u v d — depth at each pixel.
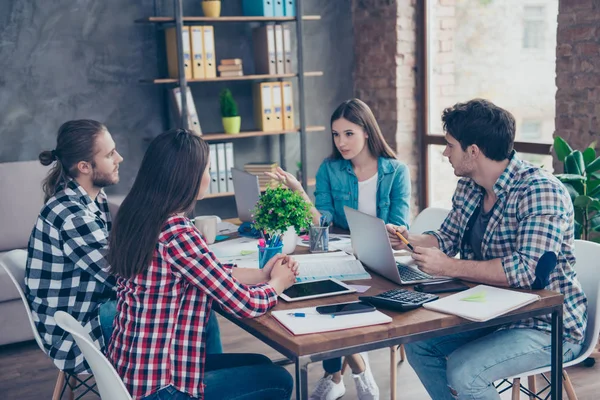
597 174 3.34
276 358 3.56
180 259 1.85
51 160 2.48
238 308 1.88
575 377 3.21
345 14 5.64
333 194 3.29
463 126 2.25
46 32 4.65
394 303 1.94
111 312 2.41
